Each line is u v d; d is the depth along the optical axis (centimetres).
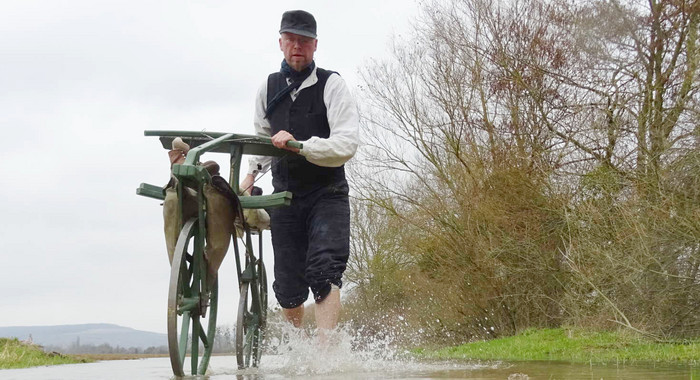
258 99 449
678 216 768
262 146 403
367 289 2058
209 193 356
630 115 1047
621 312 764
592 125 1088
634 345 674
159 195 377
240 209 365
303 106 432
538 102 1271
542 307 1206
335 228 414
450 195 1420
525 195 1188
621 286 826
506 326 1334
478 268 1315
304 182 422
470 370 365
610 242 909
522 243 1188
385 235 1980
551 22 1342
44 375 393
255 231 462
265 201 372
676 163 830
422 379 281
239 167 395
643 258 791
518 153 1249
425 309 1512
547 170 1173
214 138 396
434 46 1528
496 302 1333
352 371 371
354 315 2094
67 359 775
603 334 804
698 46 967
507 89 1346
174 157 385
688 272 767
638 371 339
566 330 945
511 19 1387
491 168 1291
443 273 1422
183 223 356
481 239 1288
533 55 1331
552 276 1180
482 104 1401
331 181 422
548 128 1233
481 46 1438
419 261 1491
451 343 1430
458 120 1434
